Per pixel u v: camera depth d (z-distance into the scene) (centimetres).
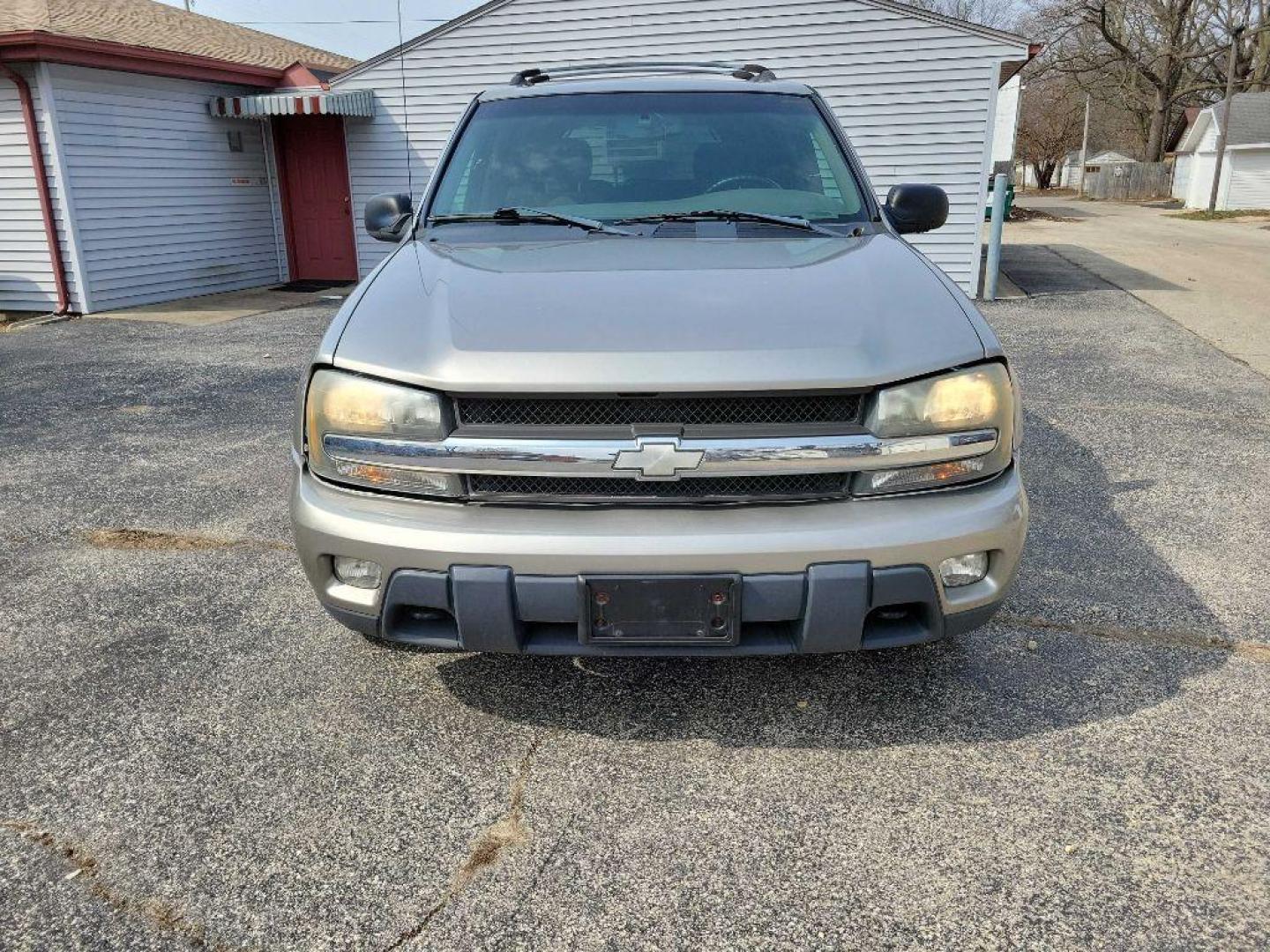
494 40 1297
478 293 241
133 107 1148
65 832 216
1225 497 438
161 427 586
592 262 263
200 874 203
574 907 194
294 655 296
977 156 1166
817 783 232
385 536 216
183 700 270
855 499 216
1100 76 4984
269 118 1392
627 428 210
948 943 183
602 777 235
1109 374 703
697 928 188
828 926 188
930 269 261
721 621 211
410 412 215
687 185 320
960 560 221
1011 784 231
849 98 1190
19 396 676
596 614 211
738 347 212
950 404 215
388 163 1380
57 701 270
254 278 1394
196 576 359
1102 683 276
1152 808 221
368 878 202
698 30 1230
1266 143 3622
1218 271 1423
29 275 1109
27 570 366
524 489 217
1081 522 407
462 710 265
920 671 283
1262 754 242
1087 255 1725
